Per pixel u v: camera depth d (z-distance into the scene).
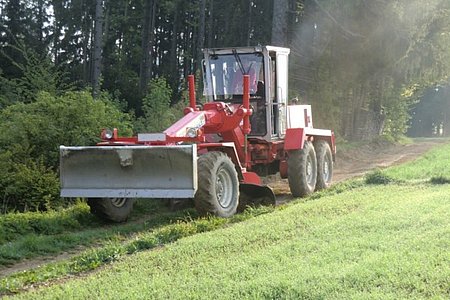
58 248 9.90
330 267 6.61
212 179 11.02
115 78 39.28
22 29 40.00
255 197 12.77
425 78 32.84
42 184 12.77
